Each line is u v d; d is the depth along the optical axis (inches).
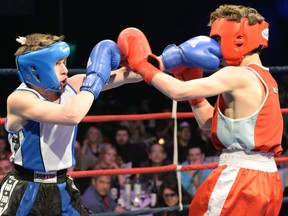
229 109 123.2
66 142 120.6
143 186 226.4
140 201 220.1
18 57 117.0
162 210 169.2
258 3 340.2
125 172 160.1
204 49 121.0
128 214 163.0
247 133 121.1
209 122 133.6
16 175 121.0
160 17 339.3
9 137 122.1
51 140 118.6
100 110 303.3
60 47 116.2
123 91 330.6
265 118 121.9
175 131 170.4
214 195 123.0
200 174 229.5
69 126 120.1
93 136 241.9
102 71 118.3
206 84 118.7
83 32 331.0
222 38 122.1
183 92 117.7
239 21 121.3
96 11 332.5
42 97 118.7
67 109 113.4
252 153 122.9
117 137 247.6
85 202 208.4
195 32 337.1
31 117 115.2
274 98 124.0
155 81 119.4
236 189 121.5
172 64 122.5
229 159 124.1
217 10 124.6
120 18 336.8
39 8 324.8
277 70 175.3
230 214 122.1
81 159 226.7
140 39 123.0
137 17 339.3
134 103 330.3
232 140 122.5
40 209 119.3
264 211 123.1
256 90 121.3
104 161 227.8
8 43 327.3
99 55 119.8
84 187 222.2
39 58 114.8
